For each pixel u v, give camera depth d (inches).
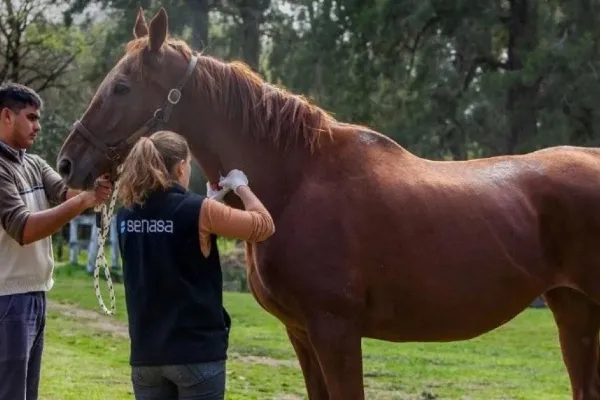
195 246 114.0
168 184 115.9
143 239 114.9
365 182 135.6
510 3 566.6
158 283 113.8
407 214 135.3
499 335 405.4
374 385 265.1
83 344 337.1
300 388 255.8
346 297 131.3
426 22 544.7
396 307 136.5
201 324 114.0
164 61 135.6
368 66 561.6
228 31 613.6
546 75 519.2
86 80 634.8
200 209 114.0
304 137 137.6
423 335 141.3
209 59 139.9
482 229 139.6
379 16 538.3
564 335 159.5
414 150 542.9
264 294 136.2
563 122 519.5
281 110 138.0
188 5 573.3
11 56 746.8
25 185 134.2
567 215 146.6
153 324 114.1
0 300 131.2
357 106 562.3
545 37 534.0
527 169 149.3
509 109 548.1
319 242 131.0
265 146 137.6
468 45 578.6
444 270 136.5
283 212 134.3
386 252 133.6
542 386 270.2
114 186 128.0
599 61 513.0
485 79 531.5
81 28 677.3
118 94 134.1
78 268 671.8
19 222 125.3
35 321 134.9
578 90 514.9
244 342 354.6
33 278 133.8
